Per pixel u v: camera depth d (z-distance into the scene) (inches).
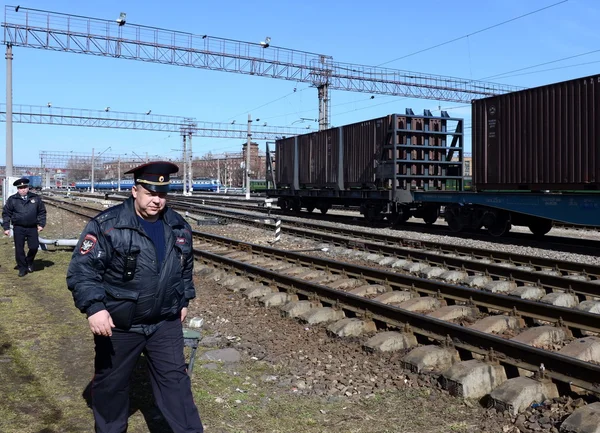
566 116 612.7
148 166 126.7
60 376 199.3
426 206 860.0
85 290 121.2
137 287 126.4
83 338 245.1
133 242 125.4
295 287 343.3
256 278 388.5
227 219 929.5
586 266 418.6
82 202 1690.5
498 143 699.4
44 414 167.5
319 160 1080.2
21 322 269.0
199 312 311.6
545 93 637.9
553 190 646.5
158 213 134.0
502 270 397.7
